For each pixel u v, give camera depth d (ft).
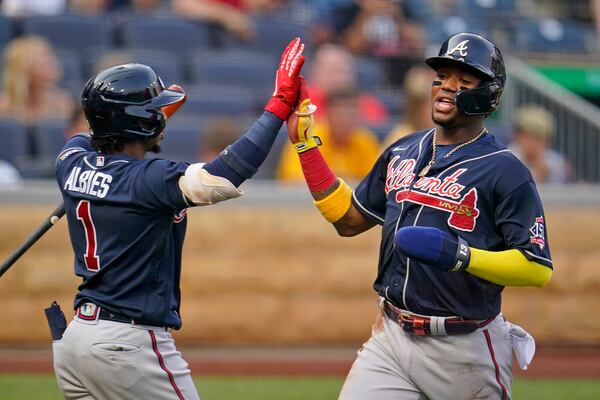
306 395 78.18
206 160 97.09
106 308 44.83
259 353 93.76
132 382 44.62
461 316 45.96
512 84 114.42
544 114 106.63
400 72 118.01
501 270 44.09
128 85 45.60
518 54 126.82
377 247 96.58
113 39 116.88
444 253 43.55
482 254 43.96
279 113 46.16
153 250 44.80
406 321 46.88
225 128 97.14
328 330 96.07
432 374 46.73
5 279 92.99
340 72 109.09
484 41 46.73
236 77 112.78
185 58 115.44
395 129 107.14
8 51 109.40
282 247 95.76
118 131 45.65
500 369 46.78
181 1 121.60
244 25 120.06
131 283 44.78
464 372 46.26
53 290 93.40
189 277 94.68
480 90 45.83
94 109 45.52
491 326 46.75
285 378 84.58
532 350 47.85
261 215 95.55
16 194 92.99
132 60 108.78
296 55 47.16
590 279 97.76
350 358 91.97
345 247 96.32
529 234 44.57
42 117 104.99
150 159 45.03
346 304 96.27
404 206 46.98
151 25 116.88
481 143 46.88
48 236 93.45
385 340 48.11
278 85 46.83
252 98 110.22
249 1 126.41
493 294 46.47
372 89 116.98
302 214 96.02
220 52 116.47
